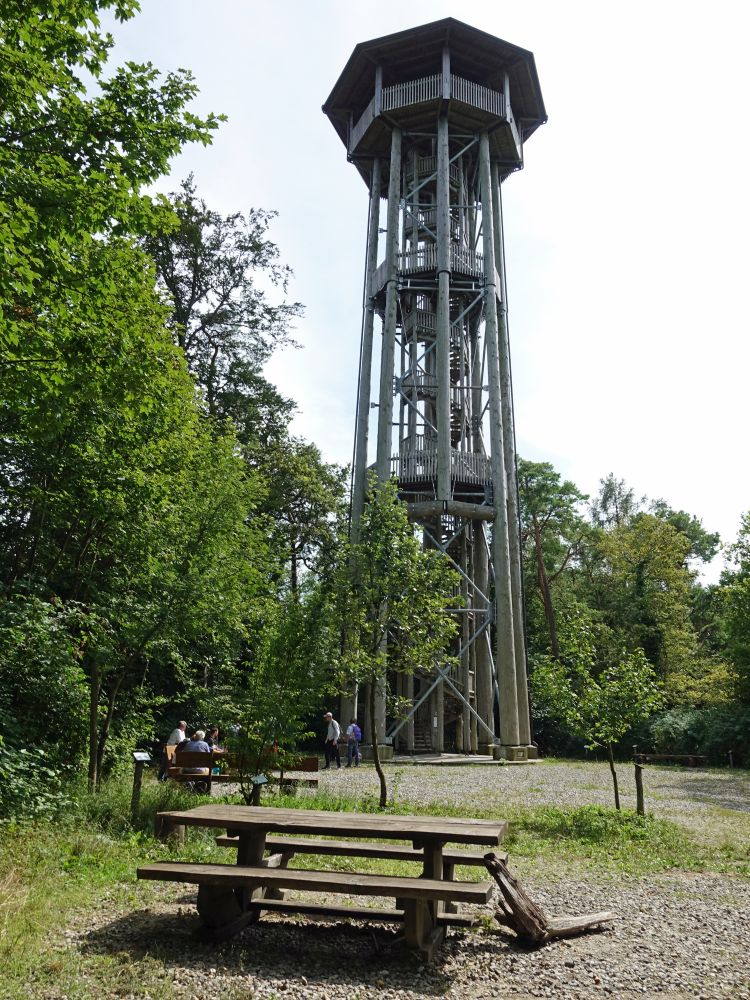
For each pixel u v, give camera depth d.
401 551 13.88
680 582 41.59
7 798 9.30
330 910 6.19
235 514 13.82
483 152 29.73
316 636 12.23
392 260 28.75
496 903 7.15
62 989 4.65
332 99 32.22
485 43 28.84
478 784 18.56
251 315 31.39
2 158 8.65
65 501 12.91
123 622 12.20
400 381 29.19
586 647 14.20
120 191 9.38
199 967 5.20
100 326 10.58
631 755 32.97
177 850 8.58
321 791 15.62
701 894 7.67
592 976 5.24
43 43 9.34
